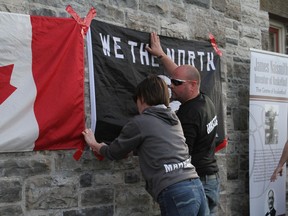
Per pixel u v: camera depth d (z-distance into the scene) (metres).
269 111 6.04
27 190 3.80
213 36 5.45
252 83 5.82
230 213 5.84
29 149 3.77
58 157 3.99
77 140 4.08
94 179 4.22
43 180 3.89
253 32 6.44
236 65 6.09
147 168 3.39
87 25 4.18
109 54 4.34
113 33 4.39
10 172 3.71
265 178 5.95
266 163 5.98
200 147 4.00
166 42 4.87
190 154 3.88
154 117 3.44
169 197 3.27
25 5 3.86
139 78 4.56
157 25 4.86
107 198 4.31
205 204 3.43
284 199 6.25
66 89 3.96
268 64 6.01
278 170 5.48
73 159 4.07
